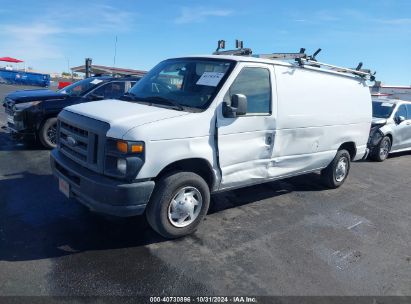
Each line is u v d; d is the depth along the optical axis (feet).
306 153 18.48
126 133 11.43
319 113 18.65
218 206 17.40
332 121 19.67
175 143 12.41
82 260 11.51
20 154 23.89
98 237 13.10
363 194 21.70
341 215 17.72
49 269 10.88
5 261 11.11
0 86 96.68
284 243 14.03
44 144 25.32
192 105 13.75
